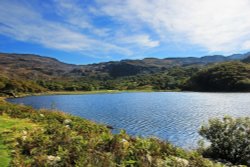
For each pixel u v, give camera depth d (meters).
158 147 13.48
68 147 11.45
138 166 10.51
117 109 69.56
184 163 11.72
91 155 10.45
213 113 57.38
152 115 55.84
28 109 26.89
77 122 21.38
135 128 40.66
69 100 111.19
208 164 12.60
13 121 19.50
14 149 11.69
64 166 10.03
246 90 166.88
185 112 60.19
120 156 10.85
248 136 17.89
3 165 9.85
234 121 18.44
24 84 166.75
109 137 12.64
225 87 177.25
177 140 32.16
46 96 147.75
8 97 135.00
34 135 13.72
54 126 15.54
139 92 181.25
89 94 165.62
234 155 17.98
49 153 11.29
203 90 187.12
